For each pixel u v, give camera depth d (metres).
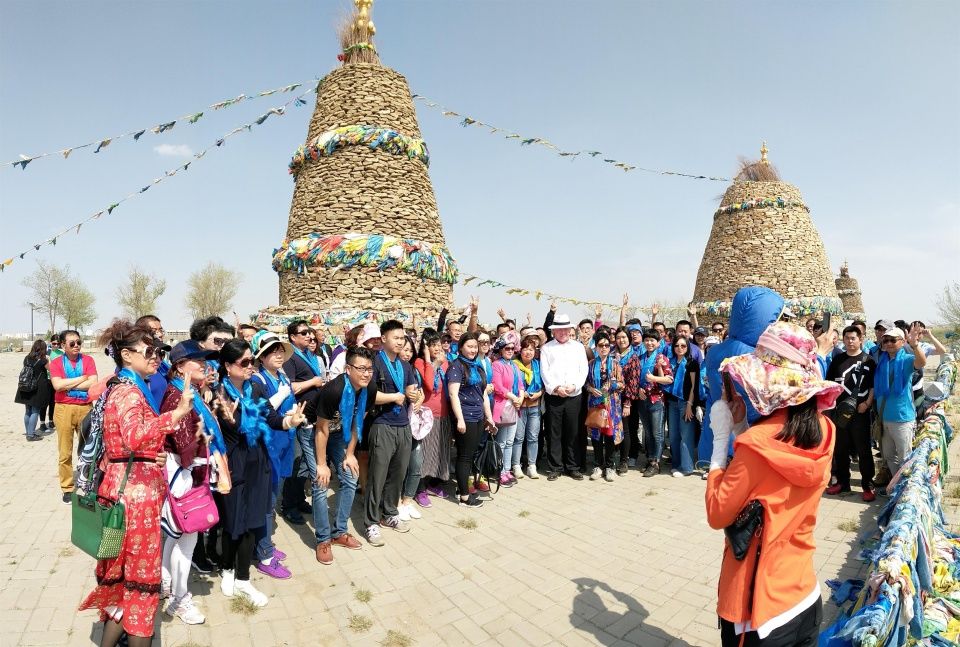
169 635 3.49
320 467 4.60
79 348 6.30
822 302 18.44
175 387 3.56
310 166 10.94
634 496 6.46
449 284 11.47
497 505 6.14
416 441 5.79
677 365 7.36
